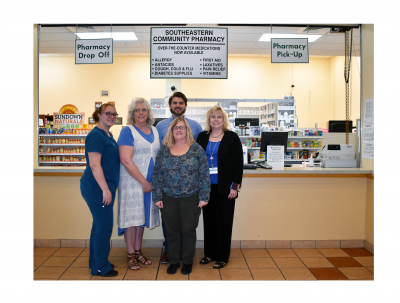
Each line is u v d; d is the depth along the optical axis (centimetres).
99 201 240
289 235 319
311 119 1017
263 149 361
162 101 852
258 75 1000
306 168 335
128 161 248
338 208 320
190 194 244
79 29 636
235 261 283
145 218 264
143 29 632
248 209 317
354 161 353
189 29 337
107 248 250
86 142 239
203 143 270
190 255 253
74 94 961
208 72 340
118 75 961
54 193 316
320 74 1016
